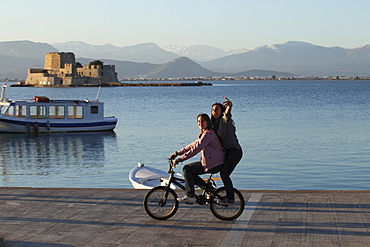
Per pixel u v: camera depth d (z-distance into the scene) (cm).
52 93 14538
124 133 4050
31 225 848
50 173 2369
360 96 11231
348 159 2583
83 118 4141
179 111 6669
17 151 3162
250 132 3925
